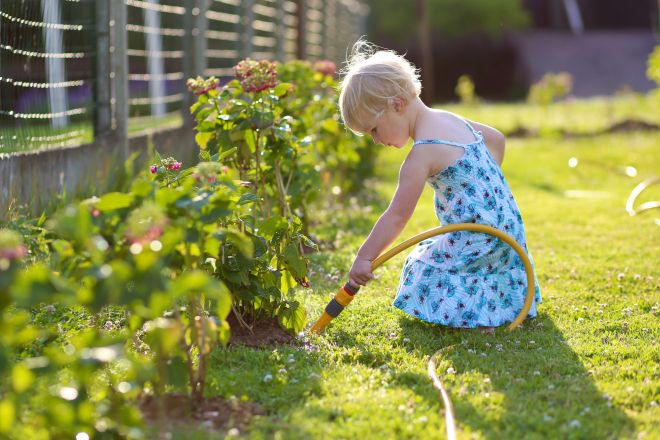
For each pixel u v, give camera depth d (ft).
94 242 6.21
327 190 19.49
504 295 10.36
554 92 43.62
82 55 15.71
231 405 7.59
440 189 10.37
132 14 24.90
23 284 5.68
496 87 87.35
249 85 11.77
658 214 18.76
